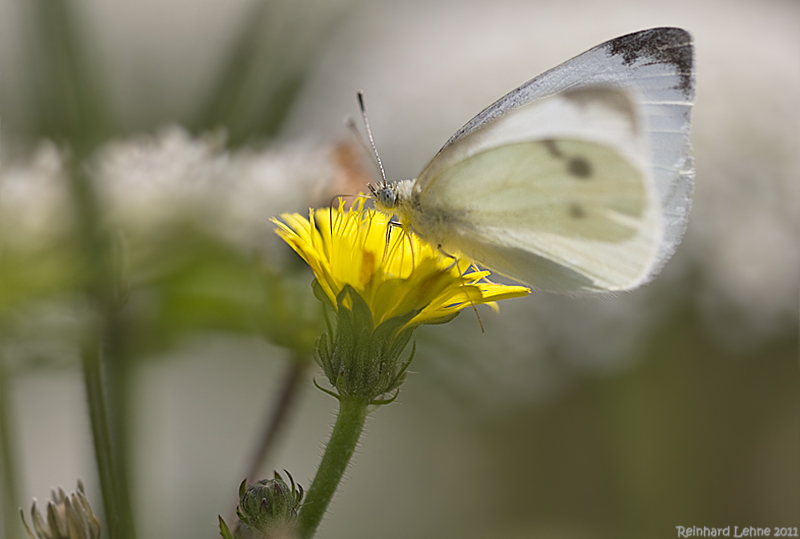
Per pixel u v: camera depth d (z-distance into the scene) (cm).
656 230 26
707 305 30
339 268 25
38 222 26
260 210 27
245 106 29
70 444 30
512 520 32
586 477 31
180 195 27
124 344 26
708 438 30
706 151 30
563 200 26
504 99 26
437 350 27
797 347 30
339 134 32
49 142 27
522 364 29
